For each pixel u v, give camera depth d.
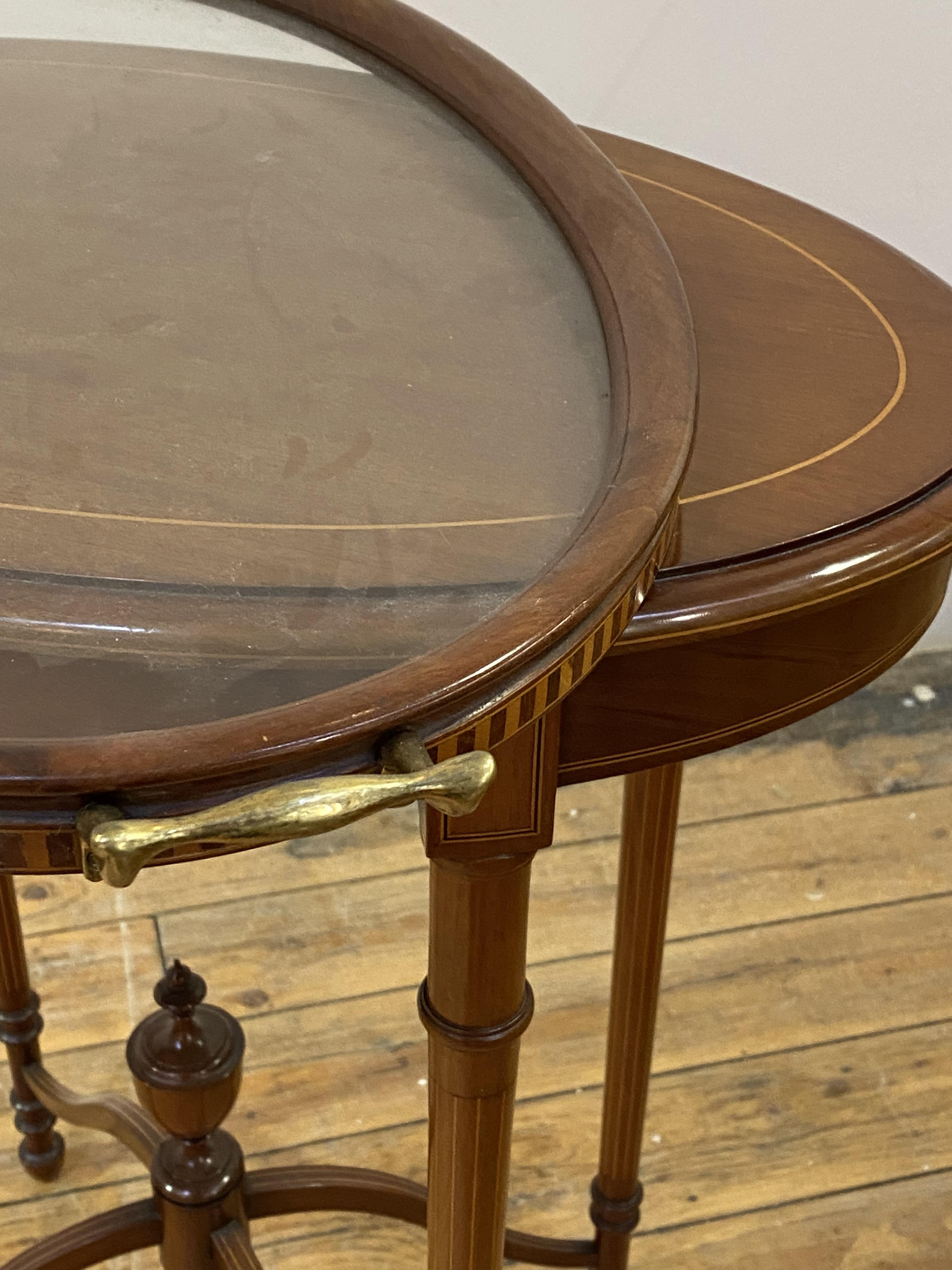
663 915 0.86
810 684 0.56
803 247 0.75
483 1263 0.66
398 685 0.35
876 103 1.32
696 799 1.48
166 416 0.48
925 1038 1.25
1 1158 1.14
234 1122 1.15
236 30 0.78
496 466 0.46
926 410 0.61
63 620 0.39
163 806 0.34
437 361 0.52
